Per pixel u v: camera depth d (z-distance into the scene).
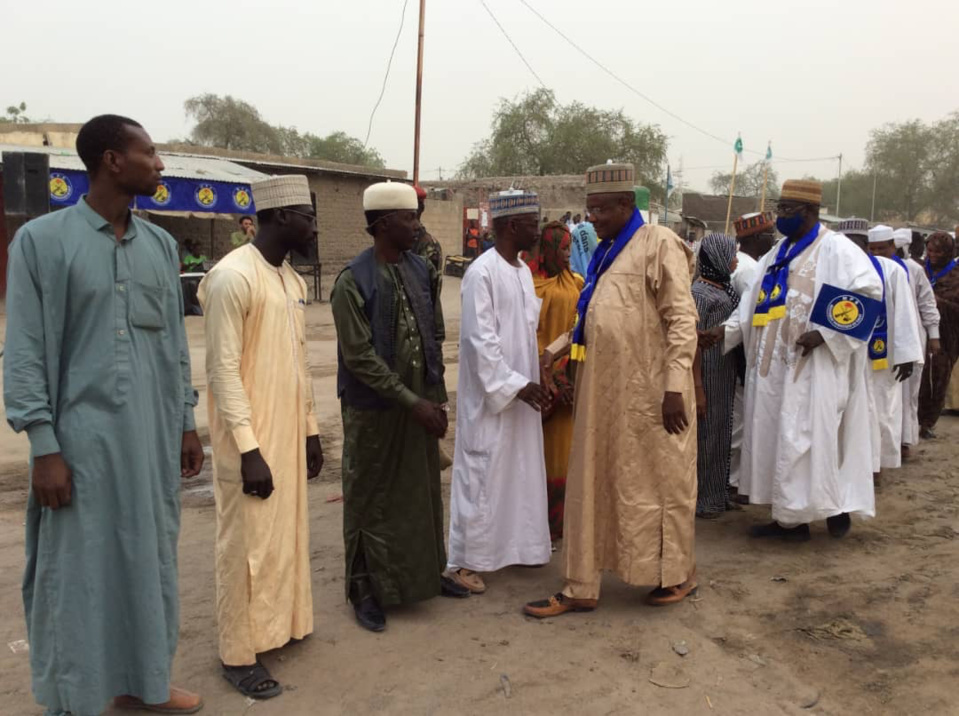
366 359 3.45
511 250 4.03
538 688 3.17
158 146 18.92
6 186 6.18
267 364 3.10
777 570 4.30
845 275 4.35
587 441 3.69
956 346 7.69
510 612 3.85
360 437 3.61
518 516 4.09
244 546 3.10
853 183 69.38
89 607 2.59
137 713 2.98
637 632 3.62
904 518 5.13
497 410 3.88
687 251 3.66
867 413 4.64
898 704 3.03
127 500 2.63
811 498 4.46
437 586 3.75
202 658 3.40
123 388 2.59
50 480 2.48
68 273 2.50
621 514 3.69
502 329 3.98
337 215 22.33
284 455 3.17
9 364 2.45
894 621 3.68
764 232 5.54
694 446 3.74
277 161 20.62
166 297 2.77
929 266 7.98
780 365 4.54
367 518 3.67
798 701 3.07
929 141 66.06
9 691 3.14
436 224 25.31
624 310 3.62
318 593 4.05
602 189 3.70
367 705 3.06
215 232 19.94
